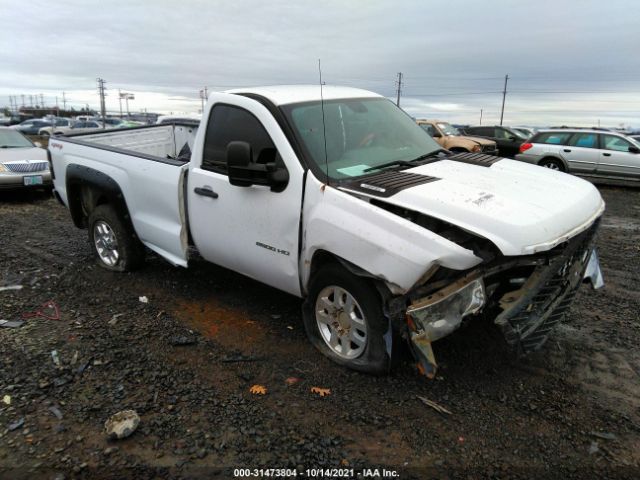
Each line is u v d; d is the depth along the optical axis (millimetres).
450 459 2691
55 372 3463
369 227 3090
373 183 3311
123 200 5098
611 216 9695
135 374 3463
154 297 4828
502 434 2883
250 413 3057
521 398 3221
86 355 3697
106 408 3086
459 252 2822
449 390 3293
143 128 6734
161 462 2650
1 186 9812
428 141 4492
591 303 4762
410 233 2926
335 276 3395
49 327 4164
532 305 3160
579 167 14664
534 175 3725
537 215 2928
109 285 5129
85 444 2775
